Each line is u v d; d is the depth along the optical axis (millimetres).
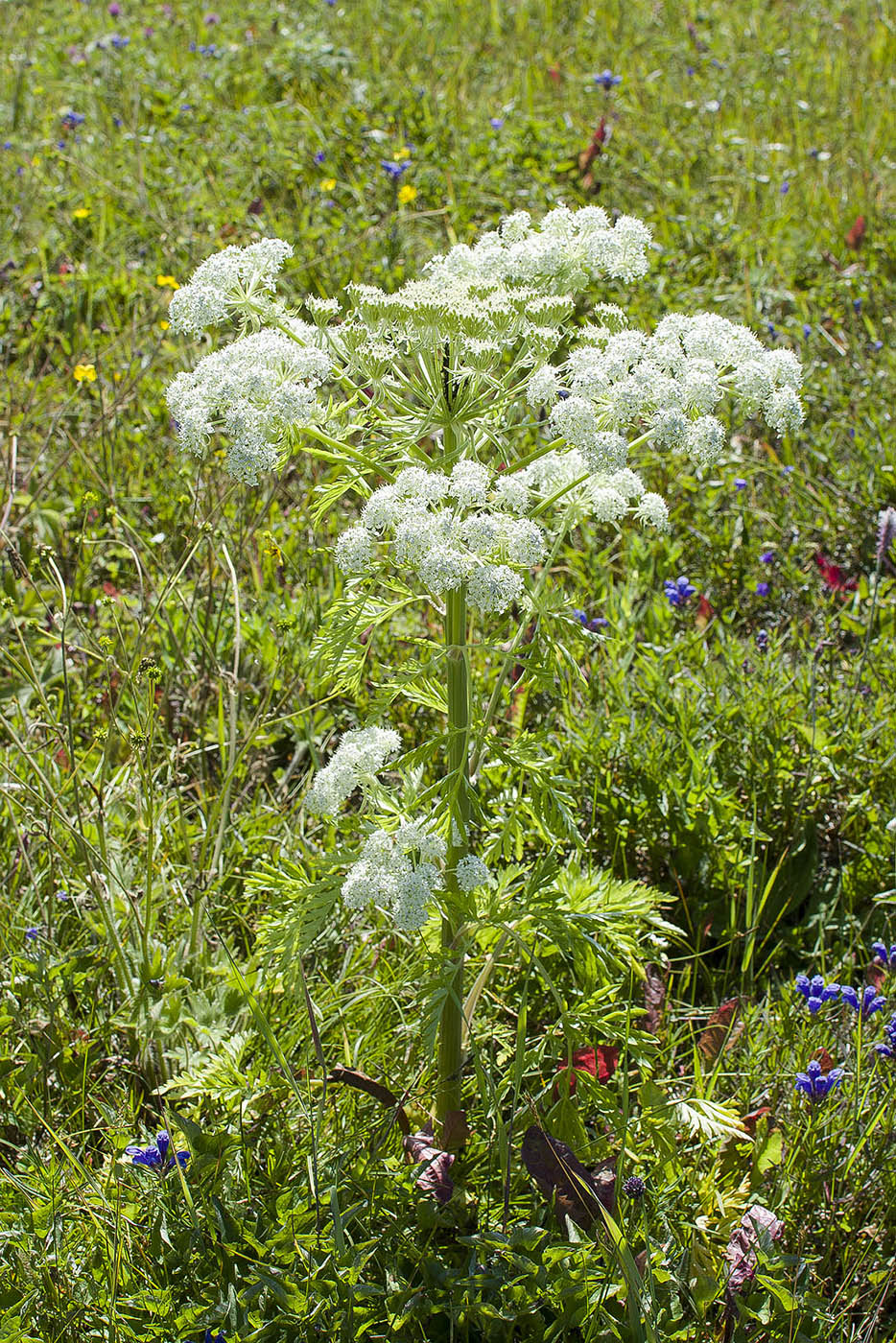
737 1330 2234
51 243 6695
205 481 4242
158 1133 2385
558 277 2561
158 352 5445
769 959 3275
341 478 2455
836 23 10633
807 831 3498
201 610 4082
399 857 2289
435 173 7133
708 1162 2678
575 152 7566
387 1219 2416
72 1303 2188
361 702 3840
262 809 3494
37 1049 2812
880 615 4238
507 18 10625
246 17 10578
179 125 8273
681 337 2547
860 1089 2727
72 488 4727
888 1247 2580
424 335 2217
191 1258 2264
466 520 2191
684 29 10484
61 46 10078
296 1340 2139
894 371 5516
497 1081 2787
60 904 3221
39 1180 2389
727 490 4844
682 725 3508
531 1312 2209
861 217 6688
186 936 3100
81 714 3902
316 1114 2568
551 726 3832
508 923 2557
